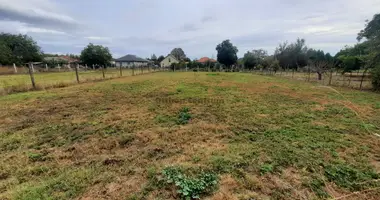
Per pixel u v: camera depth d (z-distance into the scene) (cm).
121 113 536
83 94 815
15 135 383
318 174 254
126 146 341
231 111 569
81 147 332
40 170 263
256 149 325
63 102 667
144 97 760
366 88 1091
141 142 355
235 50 3881
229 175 251
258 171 261
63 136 380
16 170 262
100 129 415
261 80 1542
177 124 454
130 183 235
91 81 1316
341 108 607
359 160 292
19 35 3566
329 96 823
